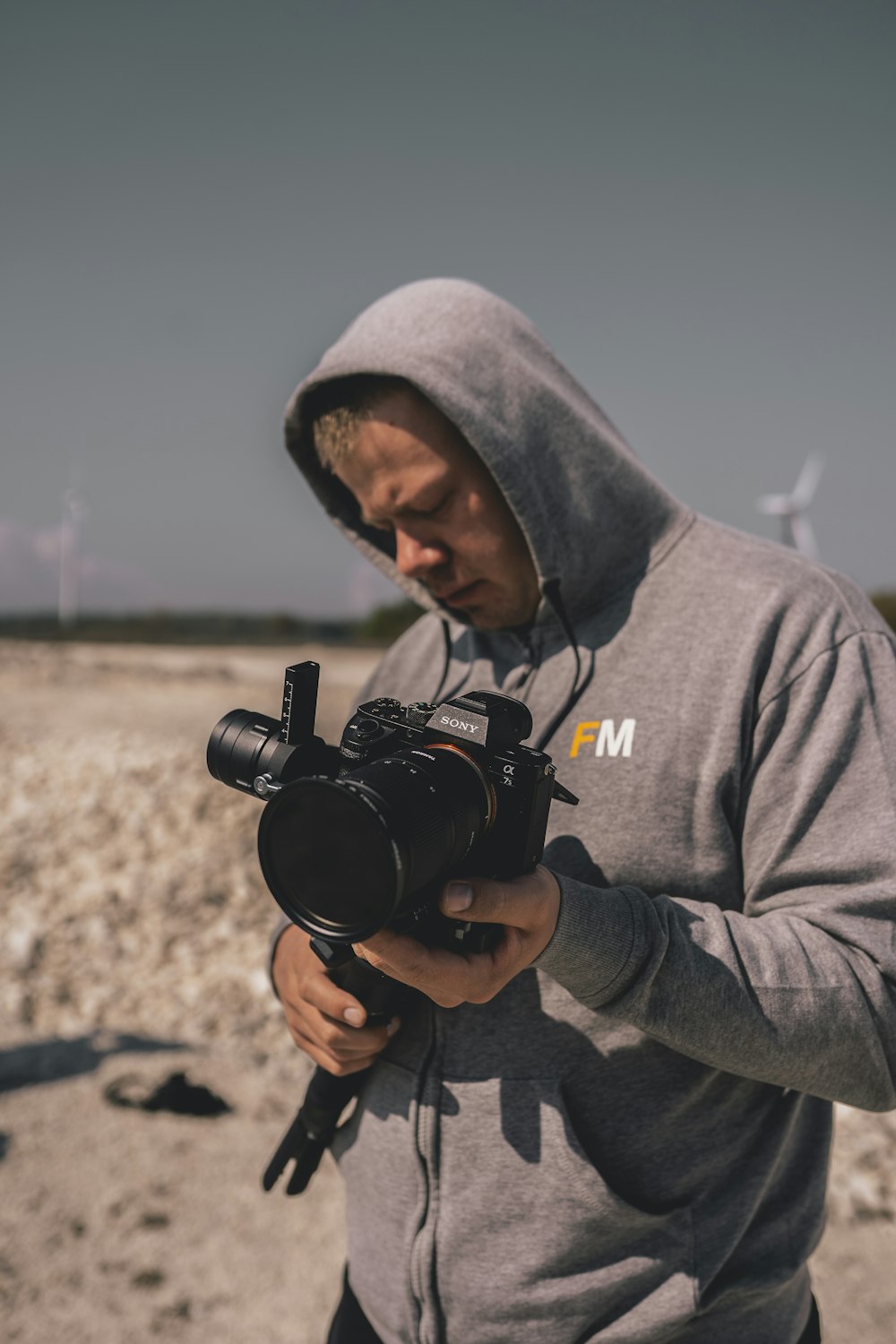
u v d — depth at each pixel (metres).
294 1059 3.92
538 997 1.20
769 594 1.19
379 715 1.15
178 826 6.22
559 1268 1.15
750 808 1.16
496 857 1.03
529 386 1.30
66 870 5.71
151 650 24.36
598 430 1.33
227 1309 2.43
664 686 1.21
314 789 0.89
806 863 1.10
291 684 1.09
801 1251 1.19
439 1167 1.22
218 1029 4.17
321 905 0.93
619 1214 1.12
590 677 1.28
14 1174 2.88
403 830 0.88
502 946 0.97
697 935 1.04
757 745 1.15
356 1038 1.23
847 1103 1.11
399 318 1.34
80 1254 2.58
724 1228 1.14
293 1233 2.70
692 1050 1.04
